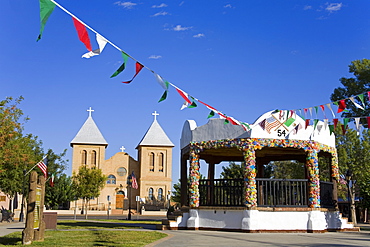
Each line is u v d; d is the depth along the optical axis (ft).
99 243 50.52
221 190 73.72
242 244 49.65
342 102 59.67
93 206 272.10
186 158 85.20
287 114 65.21
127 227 83.82
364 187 98.12
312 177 71.72
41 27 27.89
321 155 82.07
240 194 71.77
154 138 290.76
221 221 71.31
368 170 120.26
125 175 286.87
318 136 74.23
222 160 91.66
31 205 50.44
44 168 114.42
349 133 124.77
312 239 57.26
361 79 118.11
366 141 124.26
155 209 276.41
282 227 69.10
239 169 172.24
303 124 72.49
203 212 73.72
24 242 49.44
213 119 75.15
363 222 162.61
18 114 116.57
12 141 115.96
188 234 63.87
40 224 53.88
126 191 282.36
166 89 40.11
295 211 70.13
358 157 123.13
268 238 58.18
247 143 70.59
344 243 52.01
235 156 91.45
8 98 112.78
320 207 72.18
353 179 122.83
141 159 285.84
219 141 73.36
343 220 76.28
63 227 83.66
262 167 90.53
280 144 71.20
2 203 205.46
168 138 293.02
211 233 66.18
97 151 282.15
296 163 151.64
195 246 47.26
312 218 70.03
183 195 83.92
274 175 164.14
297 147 71.87
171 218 79.61
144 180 282.36
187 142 79.66
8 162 112.88
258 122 71.46
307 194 72.02
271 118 71.82
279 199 72.08
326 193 75.61
